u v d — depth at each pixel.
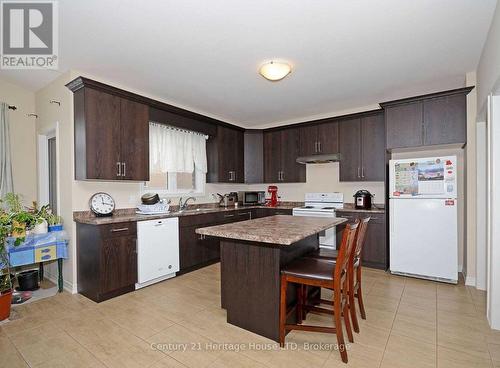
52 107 3.28
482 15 2.02
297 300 2.26
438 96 3.25
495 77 2.01
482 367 1.69
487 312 2.28
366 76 3.13
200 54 2.61
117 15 2.02
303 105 4.23
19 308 2.56
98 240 2.69
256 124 5.52
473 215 3.05
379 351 1.87
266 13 1.99
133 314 2.44
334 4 1.89
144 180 3.38
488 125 2.26
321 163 4.78
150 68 2.91
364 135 4.07
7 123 3.32
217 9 1.94
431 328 2.16
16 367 1.73
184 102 4.07
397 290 2.96
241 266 2.18
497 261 2.15
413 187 3.33
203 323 2.27
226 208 4.62
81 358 1.82
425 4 1.90
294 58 2.69
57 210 3.18
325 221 2.52
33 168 3.61
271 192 5.15
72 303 2.67
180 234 3.51
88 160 2.82
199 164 4.44
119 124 3.12
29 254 2.69
